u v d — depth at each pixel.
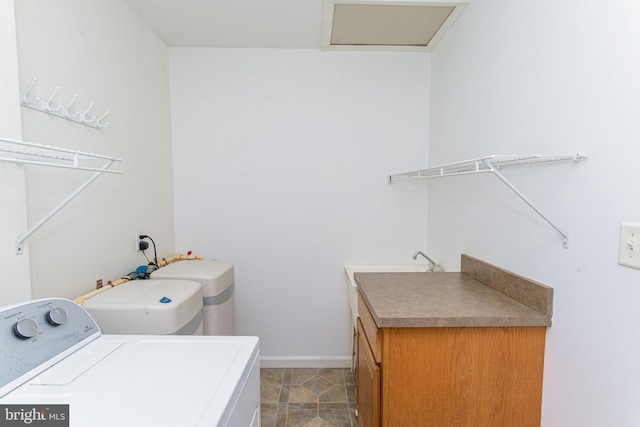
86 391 0.76
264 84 2.29
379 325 1.11
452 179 1.93
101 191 1.53
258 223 2.36
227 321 1.85
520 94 1.26
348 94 2.31
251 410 0.96
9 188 0.99
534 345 1.13
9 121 0.98
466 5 1.68
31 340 0.84
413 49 2.24
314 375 2.33
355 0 1.63
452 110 1.91
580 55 0.96
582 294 0.97
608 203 0.88
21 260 1.02
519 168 1.27
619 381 0.85
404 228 2.38
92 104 1.43
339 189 2.35
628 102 0.82
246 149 2.32
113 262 1.62
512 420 1.15
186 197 2.33
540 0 1.14
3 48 0.96
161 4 1.76
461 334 1.13
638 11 0.79
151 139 2.02
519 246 1.28
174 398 0.74
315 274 2.40
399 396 1.14
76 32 1.36
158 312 1.25
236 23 1.96
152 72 2.03
